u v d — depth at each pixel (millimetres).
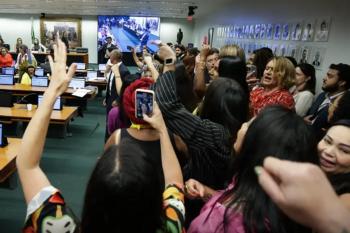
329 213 235
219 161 1115
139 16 15133
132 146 599
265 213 584
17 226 2520
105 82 6711
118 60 3959
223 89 1184
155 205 540
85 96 5539
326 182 245
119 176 501
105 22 15125
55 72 738
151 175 538
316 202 235
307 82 3053
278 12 5559
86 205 532
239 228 605
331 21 3715
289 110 728
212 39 11664
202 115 1237
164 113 1087
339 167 880
